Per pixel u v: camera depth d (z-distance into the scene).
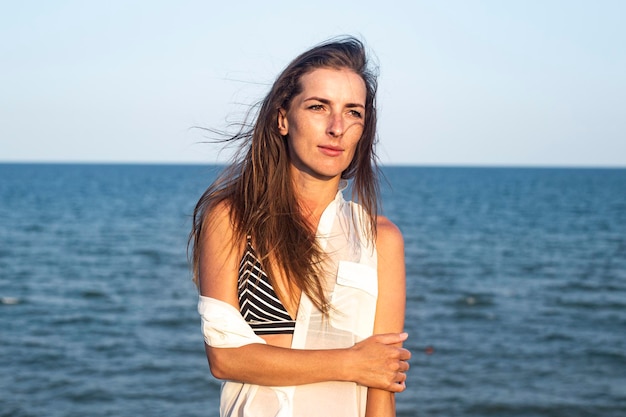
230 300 2.27
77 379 17.09
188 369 18.02
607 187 144.88
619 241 51.91
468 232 57.56
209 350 2.21
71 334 21.95
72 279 33.25
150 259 40.84
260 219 2.28
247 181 2.33
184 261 39.91
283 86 2.31
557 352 19.94
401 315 2.36
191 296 28.72
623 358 19.30
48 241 49.72
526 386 16.64
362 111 2.30
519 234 56.50
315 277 2.21
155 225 62.94
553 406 15.30
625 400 15.73
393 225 2.45
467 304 27.22
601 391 16.36
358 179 2.42
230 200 2.35
